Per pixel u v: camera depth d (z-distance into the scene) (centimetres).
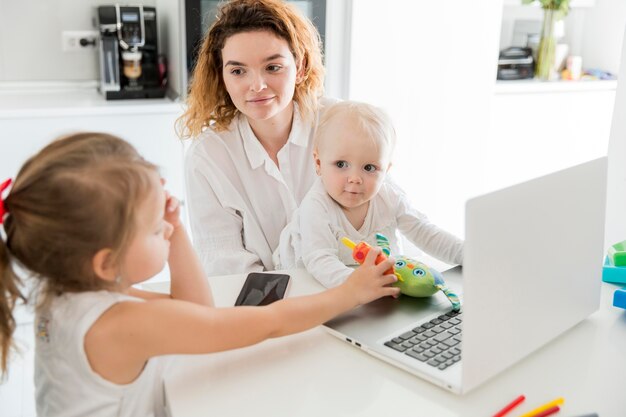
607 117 358
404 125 279
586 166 100
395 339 97
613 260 127
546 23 342
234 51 143
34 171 82
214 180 155
